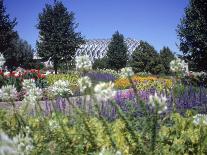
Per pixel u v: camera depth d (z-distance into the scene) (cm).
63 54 3600
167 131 439
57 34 3562
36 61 4612
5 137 187
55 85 519
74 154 396
